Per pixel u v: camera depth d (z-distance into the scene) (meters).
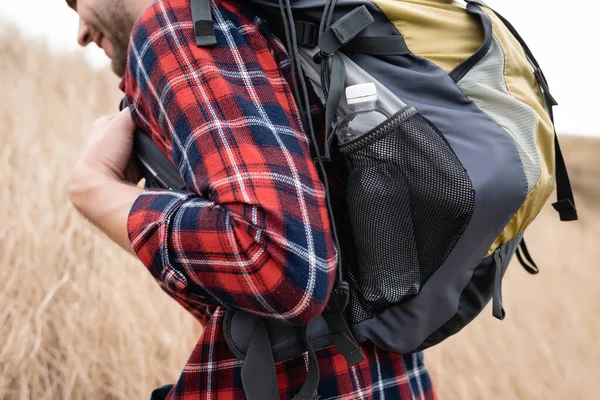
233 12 0.80
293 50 0.79
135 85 0.83
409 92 0.80
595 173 5.74
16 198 1.92
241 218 0.68
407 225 0.77
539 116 0.85
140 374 1.79
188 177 0.74
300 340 0.81
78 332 1.75
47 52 3.04
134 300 1.92
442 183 0.75
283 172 0.71
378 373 0.91
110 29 0.98
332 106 0.76
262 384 0.78
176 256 0.73
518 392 2.65
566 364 2.91
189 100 0.74
